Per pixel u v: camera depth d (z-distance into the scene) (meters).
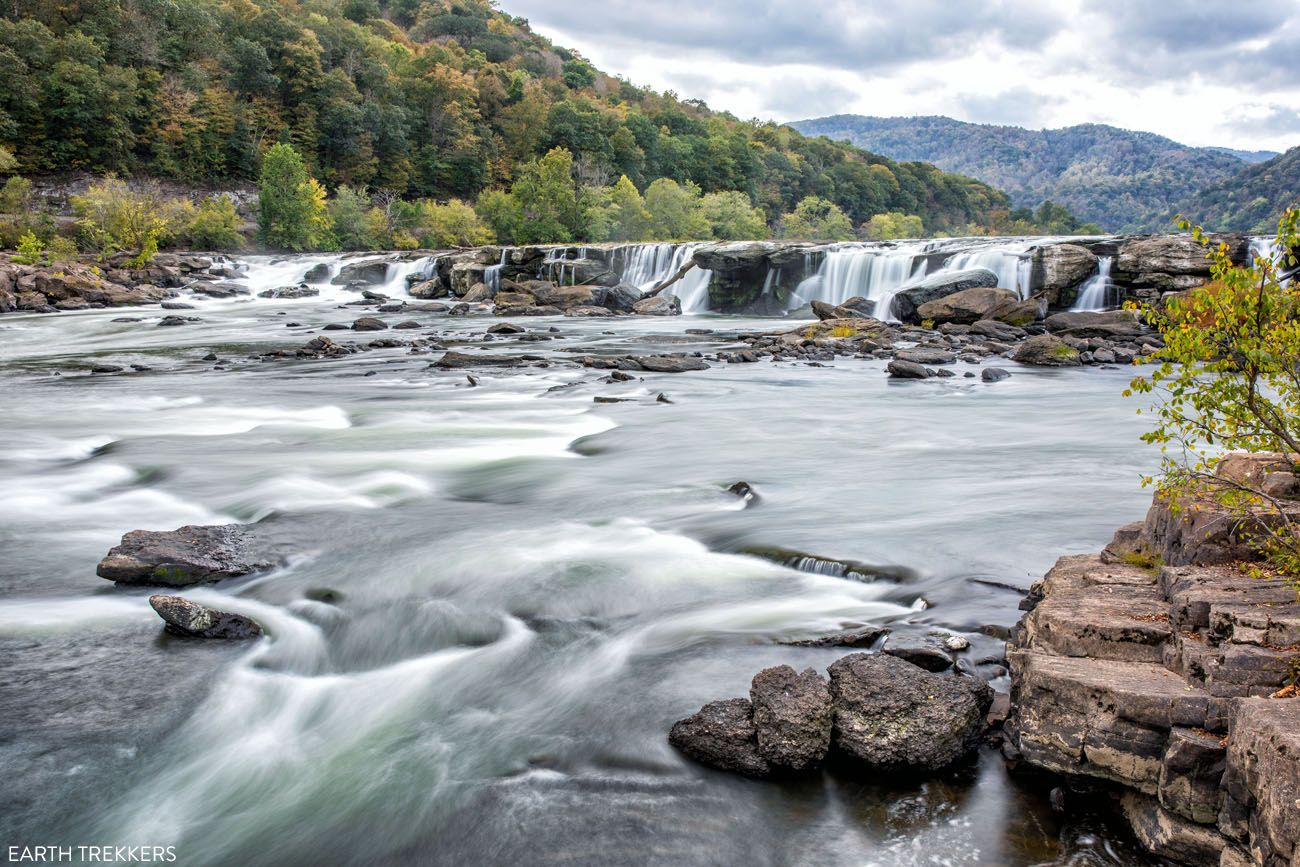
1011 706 5.68
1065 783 5.14
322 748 6.00
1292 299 5.64
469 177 128.00
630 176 146.12
